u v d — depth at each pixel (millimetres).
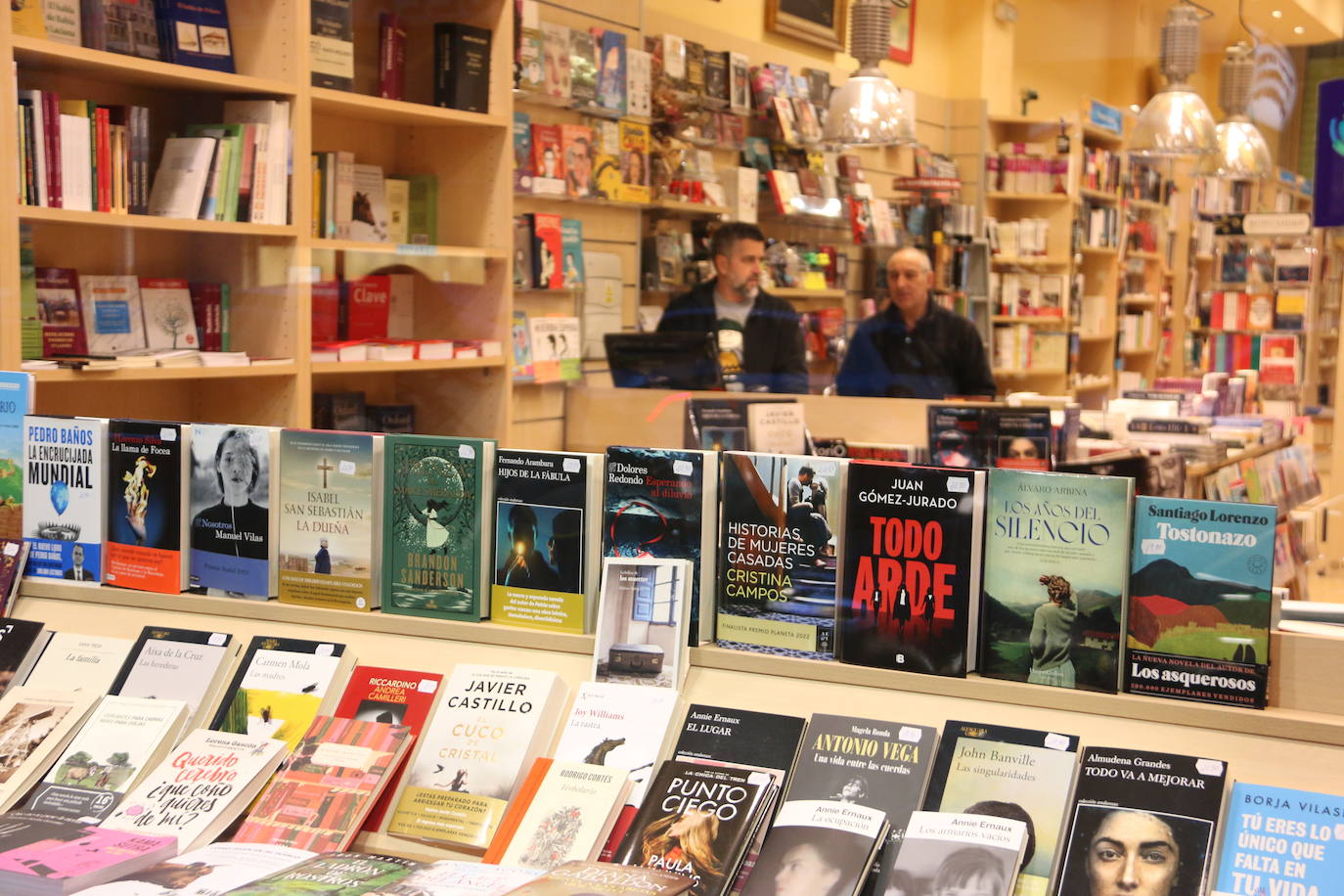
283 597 1994
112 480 2123
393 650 1883
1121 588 1544
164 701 1820
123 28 3186
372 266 3922
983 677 1616
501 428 4250
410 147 4223
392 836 1618
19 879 1437
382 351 3834
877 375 4203
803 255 5109
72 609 2117
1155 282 4254
